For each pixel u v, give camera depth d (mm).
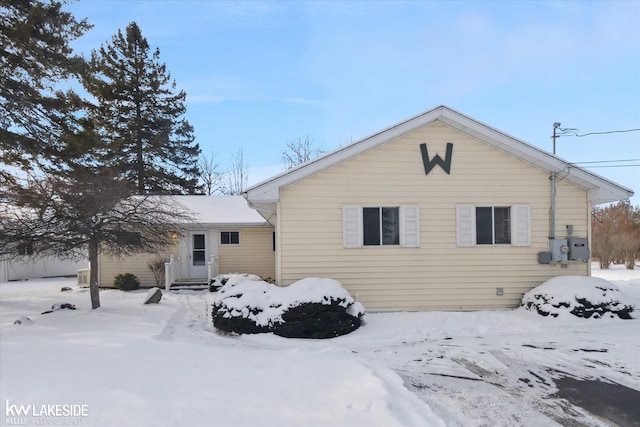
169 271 16031
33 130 12125
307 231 10188
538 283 10617
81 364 5398
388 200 10414
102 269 17500
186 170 29906
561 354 6789
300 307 8133
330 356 6195
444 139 10617
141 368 5238
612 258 23172
